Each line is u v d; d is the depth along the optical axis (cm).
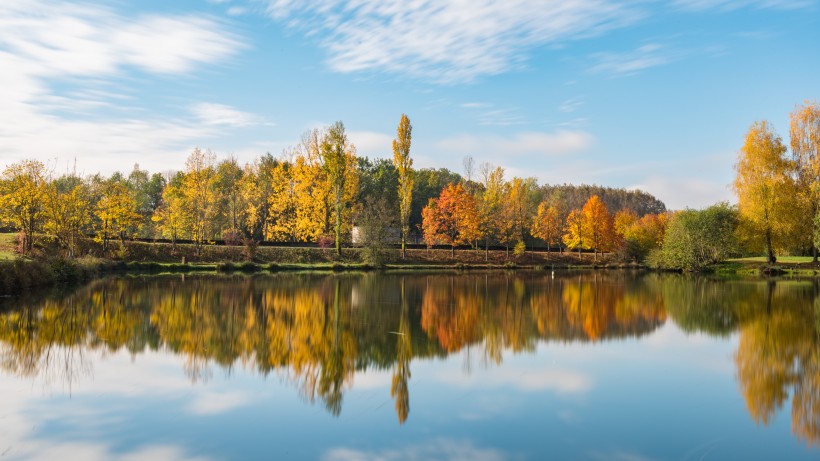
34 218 4981
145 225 7925
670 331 2381
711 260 6200
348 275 5572
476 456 1043
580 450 1071
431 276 5591
